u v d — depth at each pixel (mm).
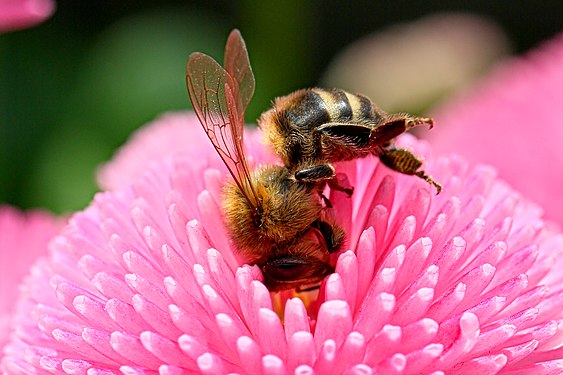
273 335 91
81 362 95
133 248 98
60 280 99
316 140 99
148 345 92
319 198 100
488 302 93
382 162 101
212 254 95
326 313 91
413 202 98
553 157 132
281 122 100
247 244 97
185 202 100
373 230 95
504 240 98
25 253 120
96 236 102
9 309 116
